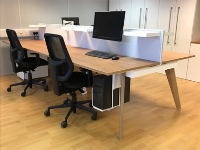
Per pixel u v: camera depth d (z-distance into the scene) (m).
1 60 4.23
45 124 2.35
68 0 4.89
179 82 4.04
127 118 2.52
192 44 4.04
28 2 4.30
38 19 4.52
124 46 2.46
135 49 2.35
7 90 3.34
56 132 2.19
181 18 4.12
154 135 2.15
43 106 2.83
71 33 3.28
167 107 2.85
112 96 2.26
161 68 2.26
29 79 3.42
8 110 2.68
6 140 2.02
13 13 4.16
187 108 2.82
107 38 2.38
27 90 3.42
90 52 2.59
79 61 2.15
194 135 2.15
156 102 3.01
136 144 1.99
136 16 4.95
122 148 1.93
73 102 2.59
